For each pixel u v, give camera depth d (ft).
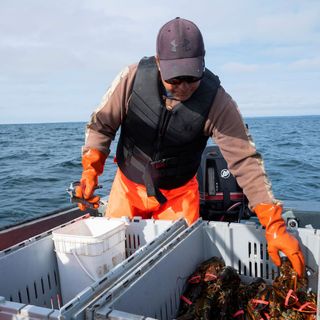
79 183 7.98
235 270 7.68
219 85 7.73
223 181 12.07
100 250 7.21
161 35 6.57
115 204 9.50
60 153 72.23
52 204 29.71
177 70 6.33
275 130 172.76
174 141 8.03
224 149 7.79
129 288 5.21
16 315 4.46
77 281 7.45
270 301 6.66
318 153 61.82
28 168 50.03
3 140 125.18
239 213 11.85
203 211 12.30
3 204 29.78
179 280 7.02
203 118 7.63
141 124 7.98
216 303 6.91
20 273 6.77
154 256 6.16
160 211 9.30
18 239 10.72
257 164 7.48
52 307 7.11
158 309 6.15
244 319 6.84
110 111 8.09
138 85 7.67
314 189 33.01
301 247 7.25
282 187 33.94
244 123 7.77
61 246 7.47
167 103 7.60
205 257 8.21
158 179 8.67
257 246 7.61
